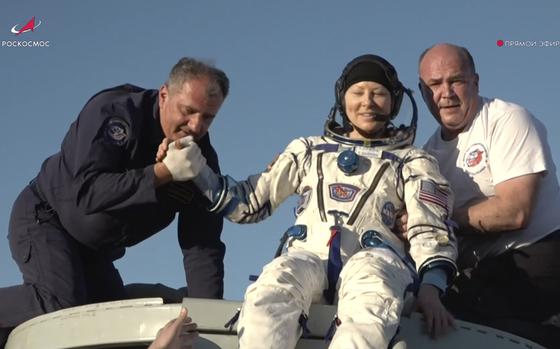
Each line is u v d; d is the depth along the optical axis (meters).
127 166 4.95
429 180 4.47
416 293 4.16
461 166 5.39
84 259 5.32
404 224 4.45
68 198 5.04
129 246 5.25
